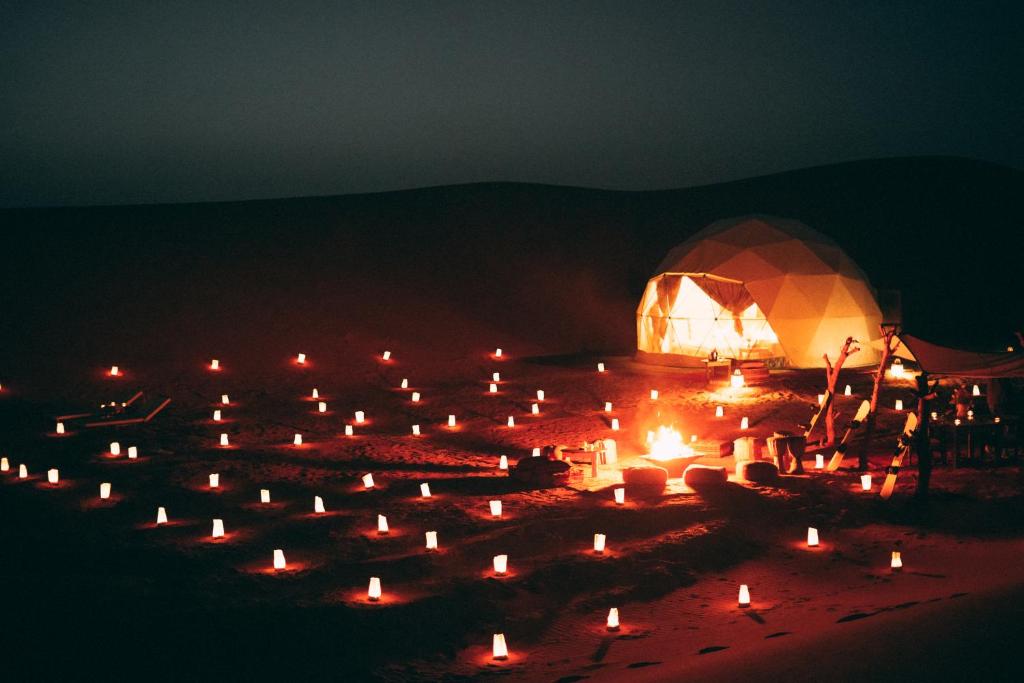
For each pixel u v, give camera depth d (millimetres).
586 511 13836
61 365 25688
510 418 20266
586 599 10508
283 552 12234
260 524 13492
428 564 11656
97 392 23469
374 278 35812
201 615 10023
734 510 13734
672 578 11062
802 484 15148
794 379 24266
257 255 36688
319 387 24750
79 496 15023
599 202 45875
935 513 13477
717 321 26578
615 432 19547
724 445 17031
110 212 39938
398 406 22656
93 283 32281
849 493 14586
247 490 15375
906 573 10961
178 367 26219
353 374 26312
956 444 15859
